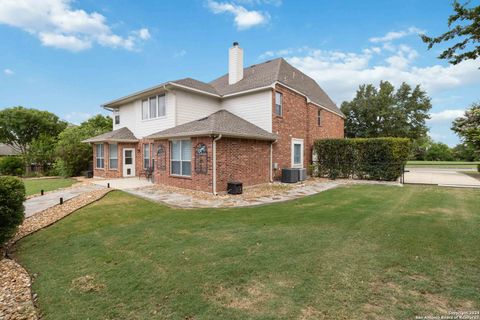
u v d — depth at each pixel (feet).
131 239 16.85
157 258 13.69
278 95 47.26
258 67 59.57
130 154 54.60
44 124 104.88
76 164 61.31
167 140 40.19
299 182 45.01
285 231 17.89
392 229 17.90
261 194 33.17
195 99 47.52
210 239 16.48
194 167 35.68
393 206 25.34
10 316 9.07
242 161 37.99
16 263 13.73
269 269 12.12
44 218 22.31
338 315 8.62
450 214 21.89
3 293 10.68
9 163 67.41
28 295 10.50
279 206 26.20
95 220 21.68
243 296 9.91
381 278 11.09
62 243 16.48
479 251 13.87
